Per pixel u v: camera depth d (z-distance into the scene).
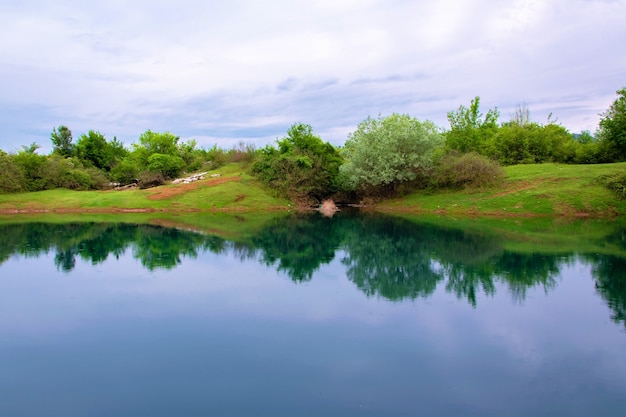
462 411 8.42
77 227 34.59
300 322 12.99
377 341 11.59
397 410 8.47
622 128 47.66
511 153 55.88
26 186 54.97
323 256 23.33
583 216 37.12
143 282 17.52
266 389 9.27
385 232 31.89
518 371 9.98
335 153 60.06
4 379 9.82
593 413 8.34
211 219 41.22
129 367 10.30
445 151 52.72
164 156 64.81
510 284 16.94
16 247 25.47
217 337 11.92
